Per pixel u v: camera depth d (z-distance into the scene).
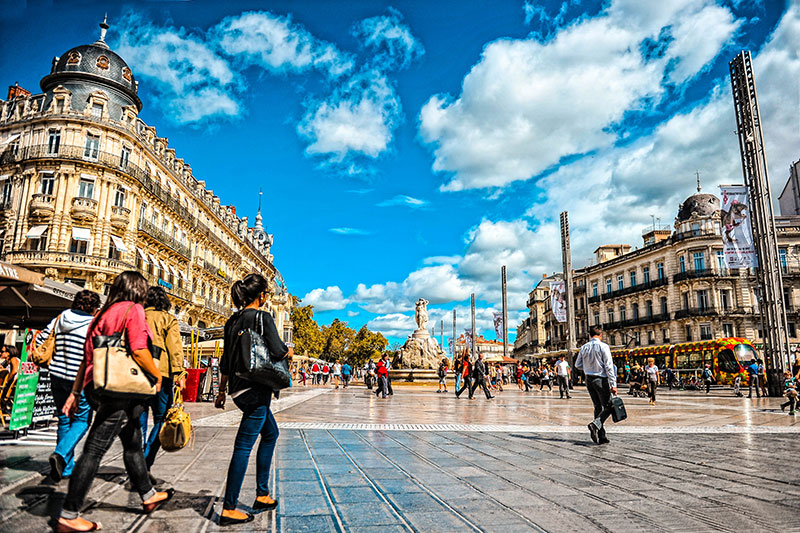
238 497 3.45
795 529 3.11
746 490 4.11
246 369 3.15
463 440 6.89
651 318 50.41
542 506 3.58
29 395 6.17
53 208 30.39
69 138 31.61
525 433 7.78
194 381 14.17
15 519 2.94
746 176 21.34
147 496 3.27
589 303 61.06
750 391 19.58
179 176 41.09
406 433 7.57
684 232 47.25
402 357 32.72
